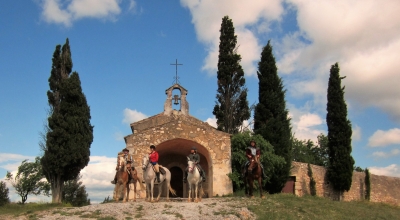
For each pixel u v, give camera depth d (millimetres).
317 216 16766
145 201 18703
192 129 25234
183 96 32844
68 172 26281
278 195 22281
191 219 14305
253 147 20438
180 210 15727
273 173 27438
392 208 24422
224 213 15398
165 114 31891
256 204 17875
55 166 25516
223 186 24359
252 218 15484
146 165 18719
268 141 28141
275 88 30672
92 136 28219
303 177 31734
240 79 33344
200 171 19094
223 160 24906
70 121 26359
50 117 26375
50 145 25703
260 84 31016
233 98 33000
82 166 26641
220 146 25188
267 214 15961
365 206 22266
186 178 19797
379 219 17953
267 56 31344
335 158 32844
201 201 19156
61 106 26891
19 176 45281
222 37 34344
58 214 15773
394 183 36125
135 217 14625
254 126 30328
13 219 15906
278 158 26359
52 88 28453
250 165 19625
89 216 14828
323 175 32906
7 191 27875
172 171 30281
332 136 33469
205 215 15055
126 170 18656
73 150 25781
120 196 24281
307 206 18484
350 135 33219
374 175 35188
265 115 29797
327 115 34312
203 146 25062
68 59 29266
